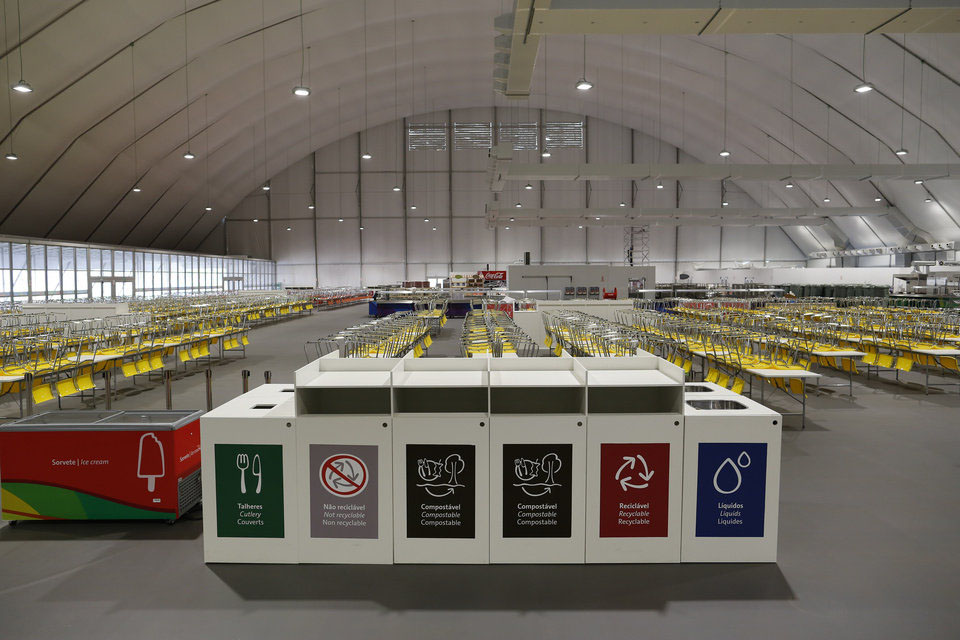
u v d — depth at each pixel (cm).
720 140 3159
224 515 356
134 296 2570
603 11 622
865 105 2073
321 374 393
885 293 2406
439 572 346
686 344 965
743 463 349
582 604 312
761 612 305
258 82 2417
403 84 3052
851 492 484
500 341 909
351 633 287
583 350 854
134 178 2570
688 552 353
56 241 2203
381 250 3744
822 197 2991
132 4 1511
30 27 1420
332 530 355
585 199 3662
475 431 347
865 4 607
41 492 418
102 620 301
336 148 3694
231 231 3753
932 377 1057
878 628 291
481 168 3678
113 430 416
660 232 3762
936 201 2348
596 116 3562
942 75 1670
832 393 911
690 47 2236
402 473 350
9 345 891
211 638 284
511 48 800
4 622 299
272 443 351
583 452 347
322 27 2077
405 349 893
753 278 3166
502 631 288
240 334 1381
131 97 1983
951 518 429
